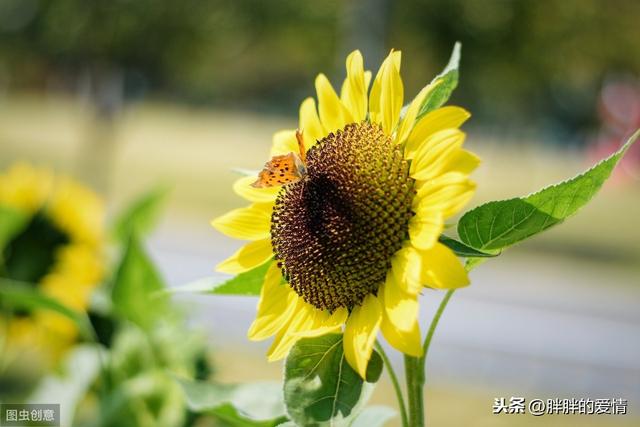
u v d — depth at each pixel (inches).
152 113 1755.7
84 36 595.5
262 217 68.6
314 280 62.9
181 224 543.5
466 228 60.1
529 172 1103.0
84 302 129.5
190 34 605.3
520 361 292.8
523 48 556.7
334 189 63.2
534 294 401.1
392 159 62.1
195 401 74.0
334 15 593.6
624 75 631.2
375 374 58.9
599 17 553.3
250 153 1149.1
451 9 540.7
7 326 130.4
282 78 1721.2
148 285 109.0
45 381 132.7
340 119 68.0
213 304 328.2
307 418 57.7
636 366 291.7
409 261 57.9
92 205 140.6
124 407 105.7
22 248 133.3
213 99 1781.5
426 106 64.5
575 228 651.5
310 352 60.6
